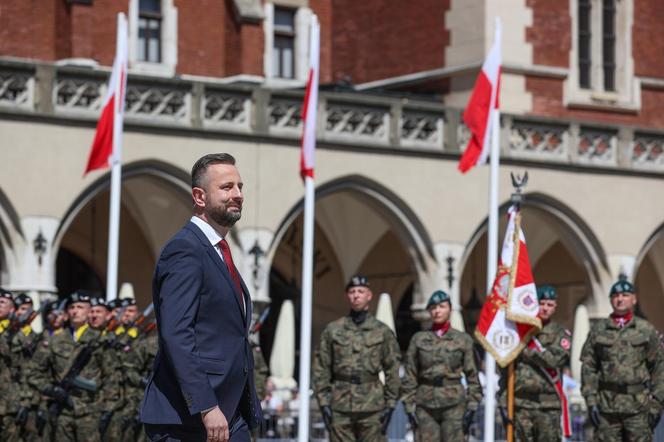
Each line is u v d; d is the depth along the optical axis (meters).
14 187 57.06
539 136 68.56
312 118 46.88
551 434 39.66
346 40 78.56
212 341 19.52
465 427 39.72
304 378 44.75
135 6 70.00
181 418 19.34
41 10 66.81
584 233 69.62
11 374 39.34
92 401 39.53
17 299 41.53
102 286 71.19
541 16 73.19
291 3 76.88
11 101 57.22
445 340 40.06
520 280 39.62
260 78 71.25
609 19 77.06
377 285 77.81
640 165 71.12
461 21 72.69
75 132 58.38
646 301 79.94
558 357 39.59
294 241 76.00
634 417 38.25
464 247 66.50
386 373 39.28
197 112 60.69
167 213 65.19
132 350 41.38
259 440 58.34
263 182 61.94
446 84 72.88
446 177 66.25
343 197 70.69
